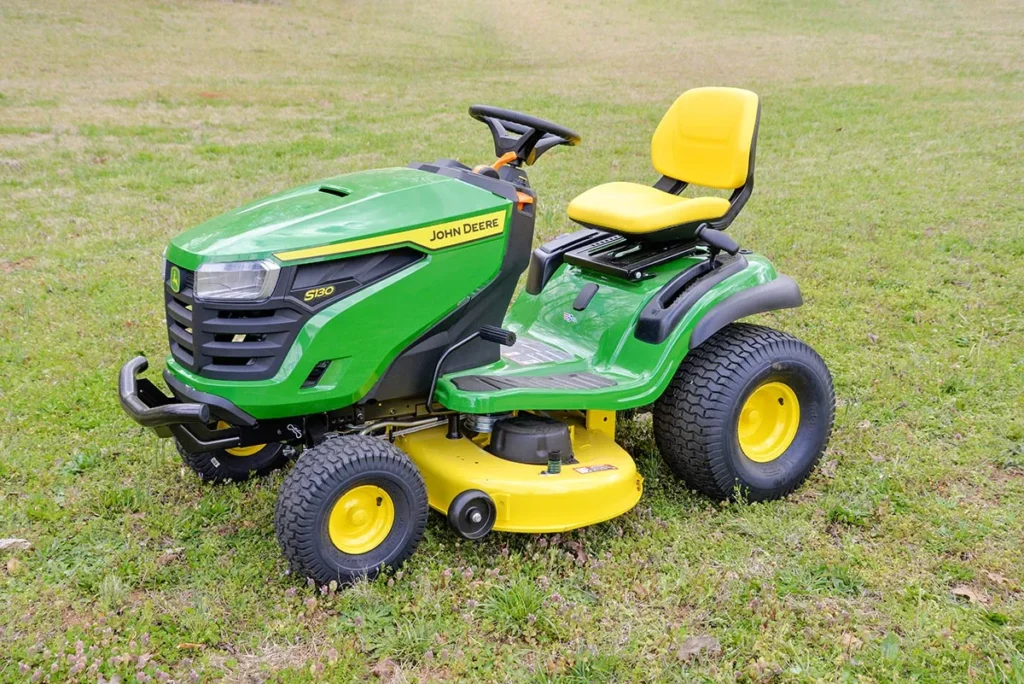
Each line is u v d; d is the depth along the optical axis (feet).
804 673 8.85
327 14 87.25
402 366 10.57
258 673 8.89
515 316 13.50
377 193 10.40
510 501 10.57
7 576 10.32
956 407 14.80
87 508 11.74
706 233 11.69
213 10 82.33
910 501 12.01
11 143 34.88
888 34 76.38
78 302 19.38
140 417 9.63
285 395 9.77
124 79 51.72
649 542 11.18
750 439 12.48
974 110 42.83
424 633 9.38
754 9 95.66
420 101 47.75
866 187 29.04
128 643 9.18
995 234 23.54
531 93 50.47
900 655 9.06
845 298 19.71
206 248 9.62
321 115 43.19
